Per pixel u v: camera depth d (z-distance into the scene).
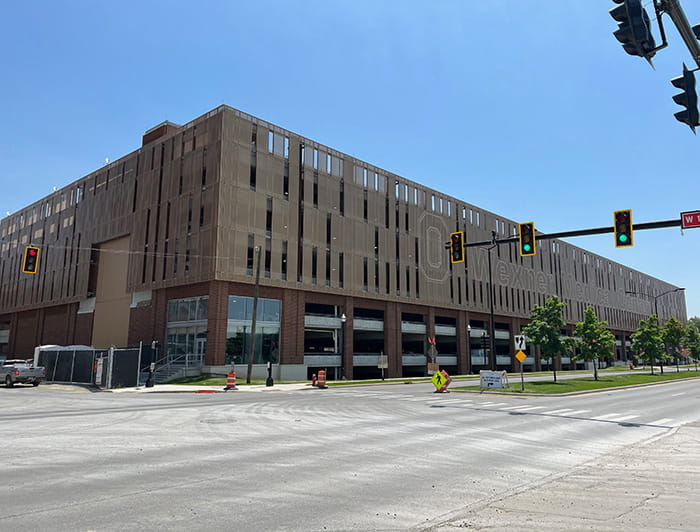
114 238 49.06
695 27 6.90
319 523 5.71
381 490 7.24
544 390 27.58
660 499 6.83
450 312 57.47
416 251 53.69
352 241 47.09
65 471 8.21
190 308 38.97
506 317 66.25
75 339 51.59
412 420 15.44
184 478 7.79
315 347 47.91
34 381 33.09
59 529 5.39
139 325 43.31
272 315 40.25
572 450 10.80
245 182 39.56
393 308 50.38
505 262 66.44
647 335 55.00
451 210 59.50
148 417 15.87
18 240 65.12
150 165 45.72
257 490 7.12
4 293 65.44
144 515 5.91
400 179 53.53
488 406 20.14
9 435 12.05
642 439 12.45
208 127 40.25
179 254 40.28
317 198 44.78
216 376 35.94
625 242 16.20
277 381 37.25
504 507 6.43
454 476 8.20
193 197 40.09
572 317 78.19
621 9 6.74
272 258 40.41
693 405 21.53
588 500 6.78
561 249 79.06
